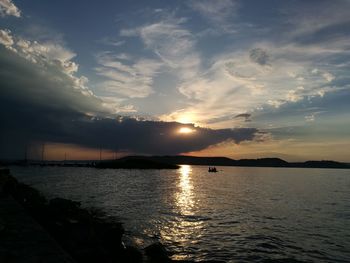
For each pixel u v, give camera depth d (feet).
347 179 451.12
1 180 115.34
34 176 339.16
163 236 75.10
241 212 118.11
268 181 355.15
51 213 68.90
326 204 152.97
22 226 45.34
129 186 231.30
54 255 32.40
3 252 33.01
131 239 70.59
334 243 74.08
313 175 606.55
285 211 125.80
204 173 558.97
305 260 60.39
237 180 360.28
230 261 58.08
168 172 549.95
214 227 87.76
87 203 130.72
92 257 44.27
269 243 71.92
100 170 562.25
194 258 59.11
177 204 134.92
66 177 329.11
